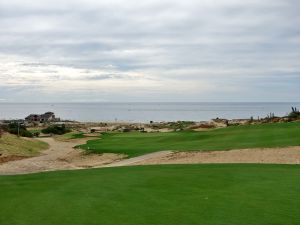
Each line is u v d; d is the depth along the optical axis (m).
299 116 72.12
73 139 75.50
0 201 15.48
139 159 35.50
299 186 17.02
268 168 22.80
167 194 15.96
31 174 23.69
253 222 12.20
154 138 57.25
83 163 38.59
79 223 12.43
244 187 16.97
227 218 12.61
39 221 12.73
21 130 79.25
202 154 32.34
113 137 66.56
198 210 13.54
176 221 12.41
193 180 18.91
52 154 48.28
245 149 32.78
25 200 15.55
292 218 12.54
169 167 24.98
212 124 83.88
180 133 63.25
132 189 17.05
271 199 14.82
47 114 183.75
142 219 12.70
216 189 16.72
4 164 37.78
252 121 78.00
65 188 17.72
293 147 31.50
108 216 13.08
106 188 17.38
